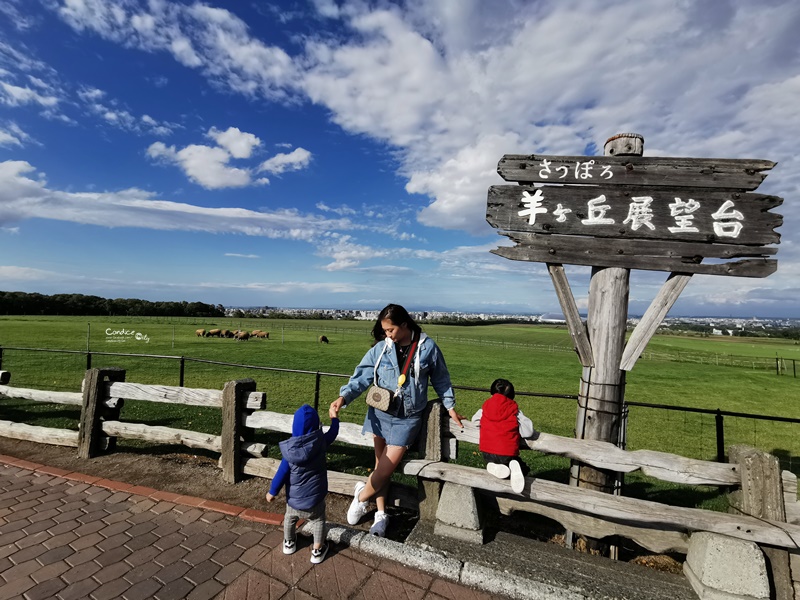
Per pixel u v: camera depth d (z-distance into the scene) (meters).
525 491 2.62
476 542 2.74
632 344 2.96
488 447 2.73
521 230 3.20
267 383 12.88
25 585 2.24
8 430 4.66
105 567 2.42
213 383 12.44
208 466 4.12
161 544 2.68
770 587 2.21
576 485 2.96
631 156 3.03
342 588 2.27
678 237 2.87
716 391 18.14
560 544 2.98
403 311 2.76
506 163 3.24
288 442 2.43
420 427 2.88
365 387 2.96
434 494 2.96
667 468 2.51
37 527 2.85
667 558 2.92
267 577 2.36
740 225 2.77
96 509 3.13
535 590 2.25
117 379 4.54
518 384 17.78
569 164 3.12
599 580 2.40
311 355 25.03
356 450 5.58
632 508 2.42
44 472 3.79
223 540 2.74
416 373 2.74
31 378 11.03
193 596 2.18
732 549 2.21
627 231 2.97
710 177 2.86
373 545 2.63
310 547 2.67
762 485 2.33
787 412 13.59
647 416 11.54
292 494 2.46
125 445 4.94
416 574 2.42
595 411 2.99
